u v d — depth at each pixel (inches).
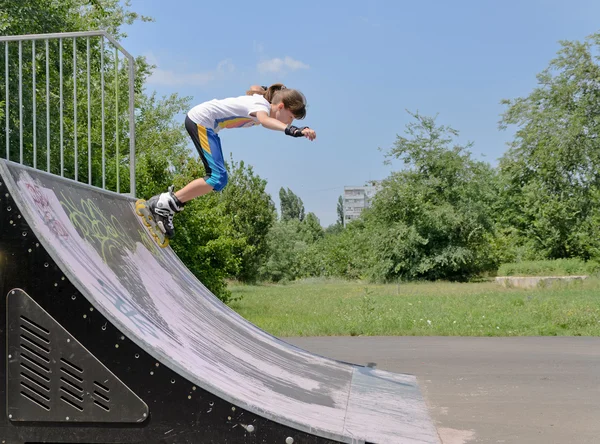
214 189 161.8
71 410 96.3
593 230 1168.2
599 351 289.3
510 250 1364.4
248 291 990.4
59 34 160.4
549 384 217.0
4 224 99.2
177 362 97.7
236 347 143.5
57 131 354.0
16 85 375.6
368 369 182.7
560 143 1220.5
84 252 114.8
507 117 1330.0
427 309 500.4
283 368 145.4
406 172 1191.6
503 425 164.7
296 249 1923.0
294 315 482.3
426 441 110.9
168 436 95.7
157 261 157.2
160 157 488.4
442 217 1150.3
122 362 96.5
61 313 97.6
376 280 1213.7
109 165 362.6
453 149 1189.7
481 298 634.2
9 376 97.3
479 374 235.5
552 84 1280.8
